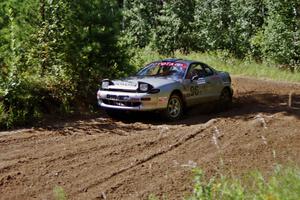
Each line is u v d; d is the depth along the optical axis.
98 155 10.17
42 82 14.98
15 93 13.48
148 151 10.47
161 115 13.49
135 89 13.08
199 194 6.08
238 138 11.45
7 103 13.38
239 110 15.51
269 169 9.15
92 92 16.19
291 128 12.41
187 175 8.96
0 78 13.63
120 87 13.31
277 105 16.66
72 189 8.38
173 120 13.69
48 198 8.02
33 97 14.00
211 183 6.38
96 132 12.21
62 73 15.51
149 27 38.31
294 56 28.58
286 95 19.45
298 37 28.39
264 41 29.89
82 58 15.67
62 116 14.17
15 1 15.50
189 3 36.31
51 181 8.72
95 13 16.42
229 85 16.44
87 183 8.65
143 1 38.59
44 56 15.60
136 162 9.74
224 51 31.73
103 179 8.83
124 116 14.26
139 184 8.60
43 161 9.73
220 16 33.25
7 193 8.20
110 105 13.44
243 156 10.09
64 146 10.84
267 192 6.45
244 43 32.16
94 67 16.27
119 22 17.17
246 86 22.17
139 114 14.22
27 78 14.55
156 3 38.81
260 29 31.77
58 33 15.66
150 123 13.41
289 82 24.94
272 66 29.16
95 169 9.34
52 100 14.77
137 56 20.94
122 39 17.14
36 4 15.55
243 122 13.08
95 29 16.31
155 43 36.50
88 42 16.22
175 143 11.05
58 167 9.41
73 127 12.77
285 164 9.42
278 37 28.86
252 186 7.27
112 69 16.70
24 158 9.91
